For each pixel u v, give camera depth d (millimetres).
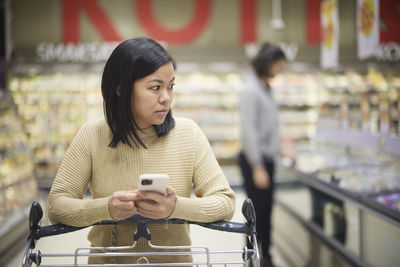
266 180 3039
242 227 1038
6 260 3104
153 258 1162
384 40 6504
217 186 1134
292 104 7254
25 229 3553
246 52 6867
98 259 1184
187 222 1052
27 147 4367
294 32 7508
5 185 3500
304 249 3447
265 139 3084
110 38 7094
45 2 6898
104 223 1047
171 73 1065
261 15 7453
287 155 3543
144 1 7148
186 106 7105
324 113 4797
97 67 6582
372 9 3291
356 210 2830
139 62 1029
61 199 1062
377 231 2547
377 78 6750
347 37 7473
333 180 3270
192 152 1184
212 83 7113
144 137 1159
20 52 6461
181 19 7270
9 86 6414
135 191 963
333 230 3318
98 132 1174
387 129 3314
